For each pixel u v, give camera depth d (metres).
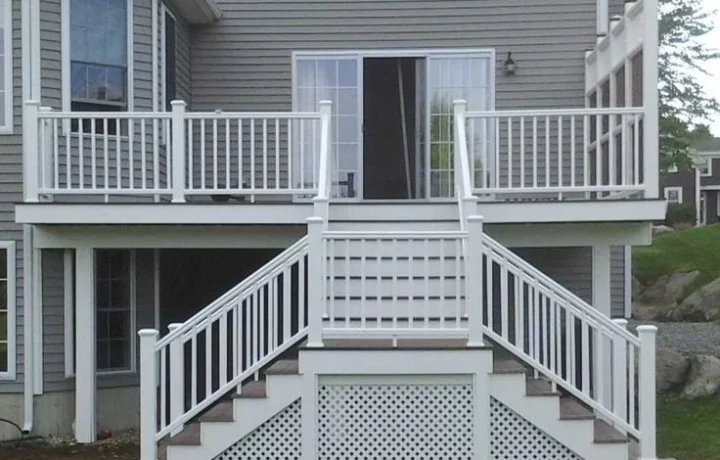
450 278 8.66
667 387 12.54
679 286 21.73
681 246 24.73
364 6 12.49
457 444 7.63
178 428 7.59
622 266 12.41
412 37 12.43
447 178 12.48
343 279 8.66
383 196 12.77
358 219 9.59
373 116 12.80
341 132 12.54
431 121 12.45
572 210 9.27
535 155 9.27
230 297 7.71
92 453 9.48
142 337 7.50
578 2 12.32
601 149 10.27
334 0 12.50
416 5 12.43
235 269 12.24
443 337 7.78
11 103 10.17
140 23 10.79
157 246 9.85
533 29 12.34
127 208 9.50
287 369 7.69
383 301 8.47
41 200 9.64
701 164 48.41
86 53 10.42
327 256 8.55
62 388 10.30
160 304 11.35
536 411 7.53
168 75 11.41
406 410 7.65
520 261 7.70
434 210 9.62
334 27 12.49
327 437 7.64
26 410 10.13
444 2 12.42
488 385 7.56
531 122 12.23
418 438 7.63
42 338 10.22
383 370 7.55
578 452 7.50
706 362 12.48
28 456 9.35
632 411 7.55
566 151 12.21
